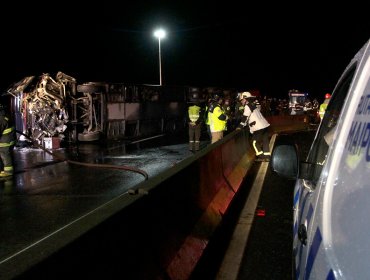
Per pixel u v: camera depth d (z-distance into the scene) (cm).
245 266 461
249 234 562
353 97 189
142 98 2228
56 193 862
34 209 736
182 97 2623
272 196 770
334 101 292
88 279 229
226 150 778
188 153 1475
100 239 249
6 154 1055
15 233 604
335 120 269
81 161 1316
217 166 671
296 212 302
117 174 1075
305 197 259
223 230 580
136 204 312
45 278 191
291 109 4116
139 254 307
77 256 221
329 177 184
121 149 1625
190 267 398
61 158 1267
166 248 366
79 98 1856
